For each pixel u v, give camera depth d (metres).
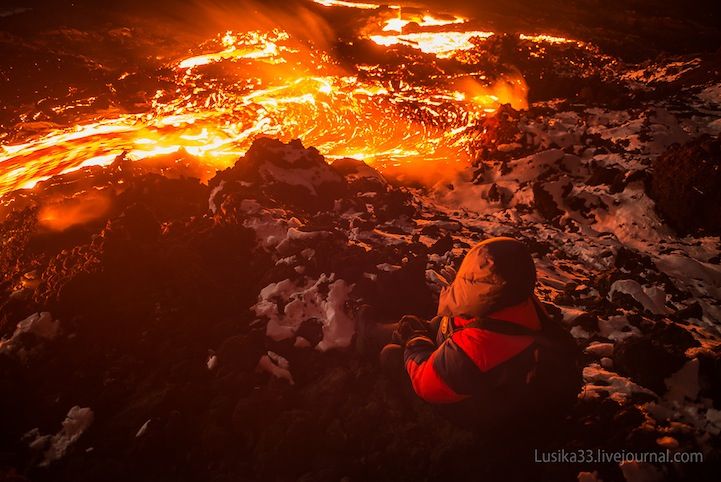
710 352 3.33
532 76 10.20
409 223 5.04
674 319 4.09
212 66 9.69
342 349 3.49
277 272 3.83
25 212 4.58
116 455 3.05
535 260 4.93
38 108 8.07
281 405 3.19
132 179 4.86
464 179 6.54
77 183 5.31
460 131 8.09
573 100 8.48
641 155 6.47
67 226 4.39
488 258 2.66
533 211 5.88
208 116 8.10
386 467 2.97
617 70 11.71
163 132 7.55
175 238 4.07
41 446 3.08
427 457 2.96
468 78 9.96
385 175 6.72
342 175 5.57
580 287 4.36
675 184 5.62
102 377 3.37
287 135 7.85
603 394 3.19
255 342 3.45
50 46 9.97
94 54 9.98
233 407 3.21
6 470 2.93
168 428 3.06
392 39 12.27
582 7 16.28
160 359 3.45
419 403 3.19
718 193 5.49
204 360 3.45
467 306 2.72
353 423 3.12
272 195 4.59
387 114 8.57
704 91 9.00
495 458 2.89
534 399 2.71
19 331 3.50
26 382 3.36
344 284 3.67
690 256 5.28
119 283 3.72
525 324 2.70
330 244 3.96
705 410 3.12
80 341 3.51
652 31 15.31
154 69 9.60
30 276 4.00
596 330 3.75
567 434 2.97
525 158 6.39
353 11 13.39
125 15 11.66
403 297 3.69
